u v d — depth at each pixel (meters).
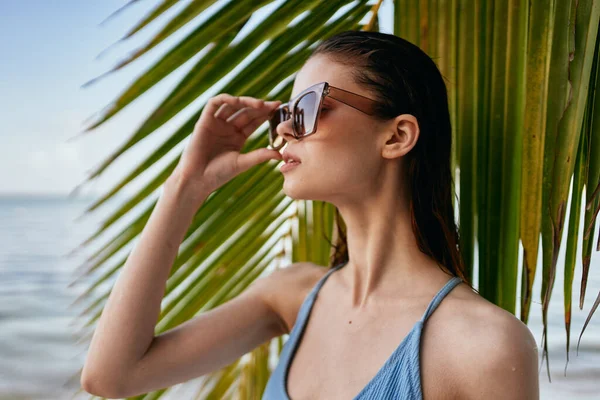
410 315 0.99
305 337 1.13
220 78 1.12
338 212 1.29
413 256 1.06
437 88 1.10
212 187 1.19
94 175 1.09
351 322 1.06
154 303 1.14
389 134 1.04
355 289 1.09
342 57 1.06
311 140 1.04
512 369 0.88
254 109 1.22
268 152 1.17
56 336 9.95
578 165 0.98
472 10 1.14
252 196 1.38
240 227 1.45
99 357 1.12
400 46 1.08
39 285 12.87
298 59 1.25
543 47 0.99
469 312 0.95
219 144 1.22
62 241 19.97
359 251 1.09
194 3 0.97
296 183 1.06
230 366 1.74
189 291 1.48
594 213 0.89
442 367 0.91
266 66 1.20
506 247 1.11
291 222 1.60
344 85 1.05
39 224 25.86
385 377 0.93
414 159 1.07
